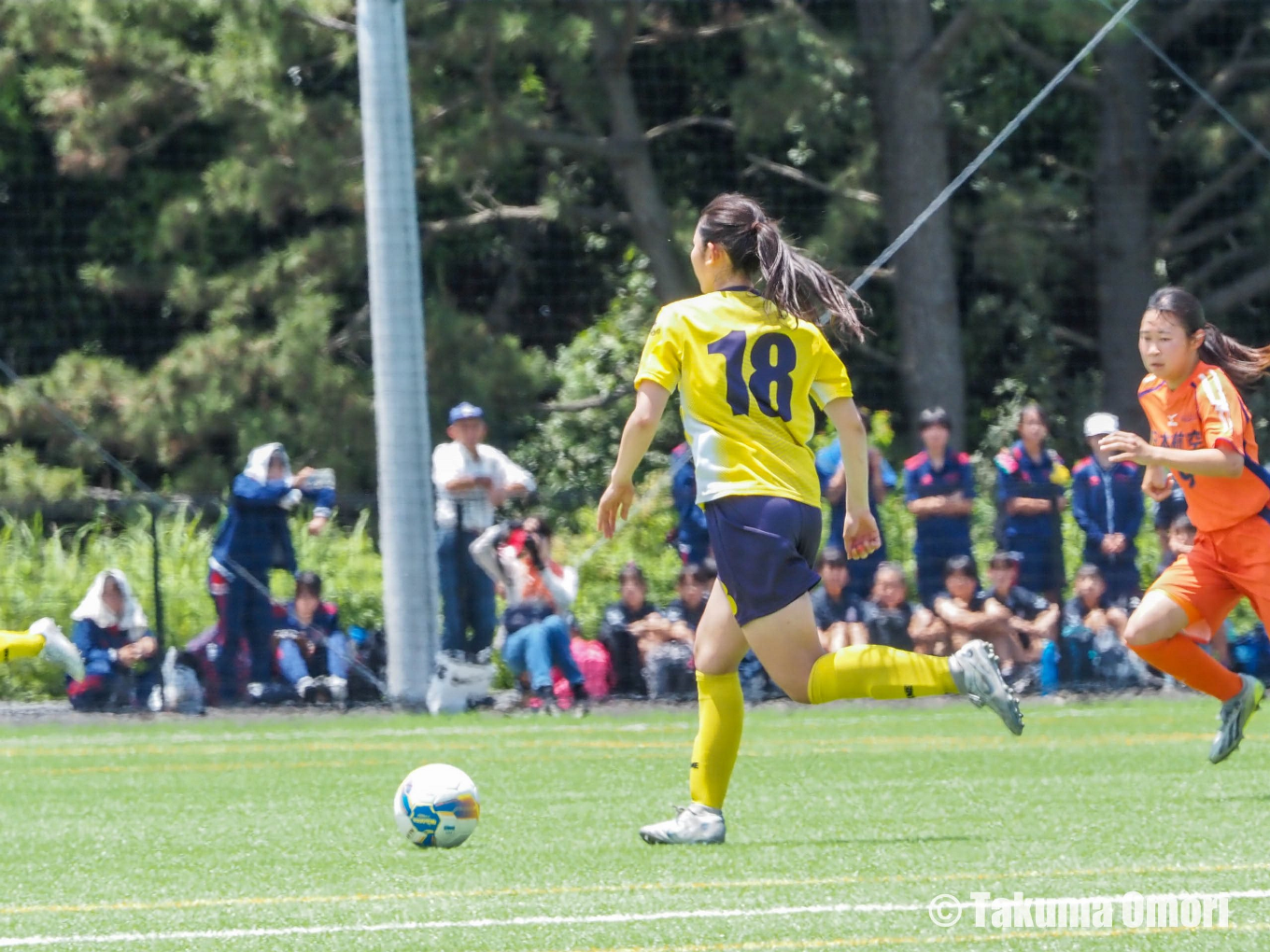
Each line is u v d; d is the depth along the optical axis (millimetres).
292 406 61781
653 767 26484
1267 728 30938
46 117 70812
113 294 67250
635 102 68875
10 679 41062
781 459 16484
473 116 59438
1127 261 66250
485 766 26734
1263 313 70000
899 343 64562
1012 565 38000
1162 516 39312
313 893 15258
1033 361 69000
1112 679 38250
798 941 12695
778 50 59156
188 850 18344
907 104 61938
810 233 68875
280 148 60250
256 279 62750
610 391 68438
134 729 34312
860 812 20406
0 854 18266
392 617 38562
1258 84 68750
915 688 15883
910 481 38531
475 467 37406
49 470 61344
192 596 42531
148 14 63219
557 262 73438
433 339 60500
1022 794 21938
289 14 59719
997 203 63844
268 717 36781
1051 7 55906
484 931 13211
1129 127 66062
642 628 38375
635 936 12945
